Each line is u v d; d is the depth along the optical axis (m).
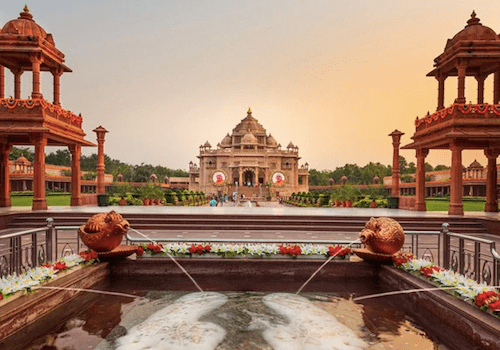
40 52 16.09
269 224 15.29
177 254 6.44
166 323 4.15
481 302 3.68
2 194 18.66
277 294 5.31
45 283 4.62
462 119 15.52
